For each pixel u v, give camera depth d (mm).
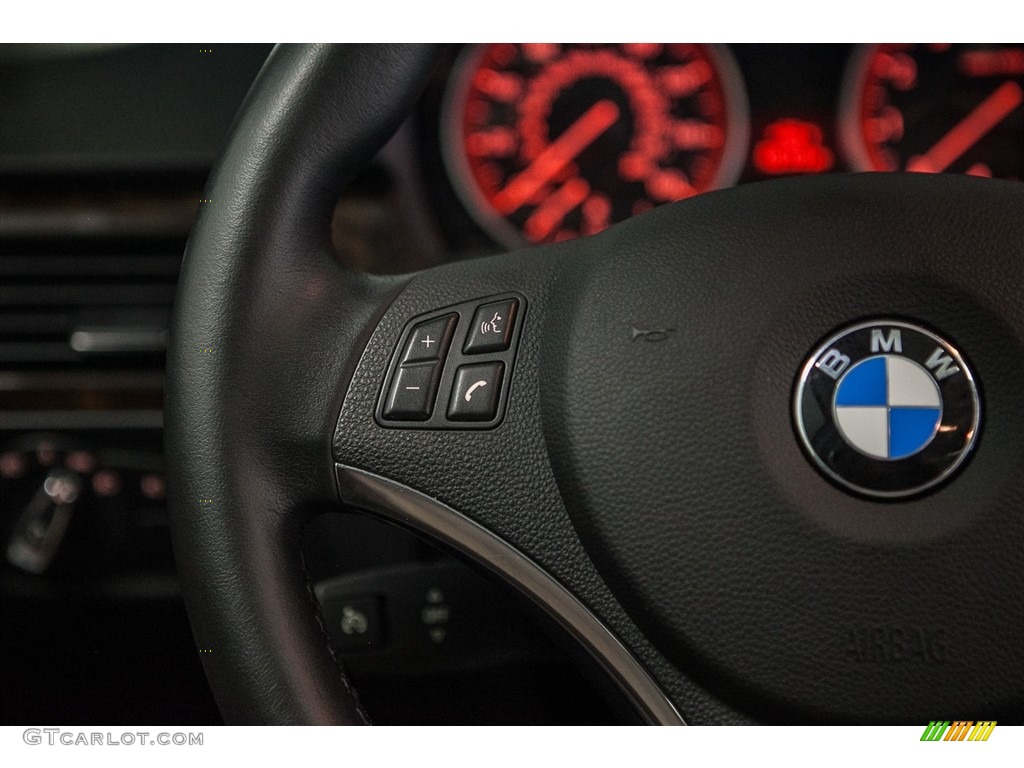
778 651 465
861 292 468
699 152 1677
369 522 730
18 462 1299
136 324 1298
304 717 493
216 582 494
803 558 461
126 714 1033
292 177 521
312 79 527
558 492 496
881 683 459
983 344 462
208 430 499
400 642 698
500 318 511
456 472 504
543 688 701
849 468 459
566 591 495
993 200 480
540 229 1661
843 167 1655
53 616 1277
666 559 473
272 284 515
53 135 1310
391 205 1392
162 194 1312
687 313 479
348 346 522
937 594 455
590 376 487
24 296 1291
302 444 513
